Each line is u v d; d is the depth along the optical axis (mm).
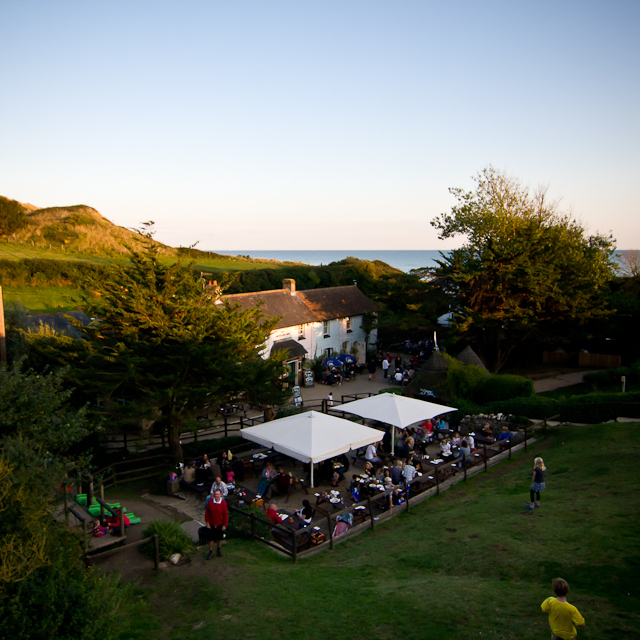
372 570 11359
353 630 8633
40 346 18609
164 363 18906
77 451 19156
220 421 28547
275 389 21812
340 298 47219
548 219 45125
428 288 42062
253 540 13391
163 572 10930
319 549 13125
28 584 7047
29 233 82250
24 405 9656
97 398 18016
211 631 8703
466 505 15227
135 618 9039
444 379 29578
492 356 40719
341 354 42188
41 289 46750
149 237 20000
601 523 11781
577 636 7594
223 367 19422
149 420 20219
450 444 20875
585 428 21703
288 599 9828
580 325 39438
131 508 15664
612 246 48062
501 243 37938
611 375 32562
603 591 8961
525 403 25703
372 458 19750
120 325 19406
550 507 13492
